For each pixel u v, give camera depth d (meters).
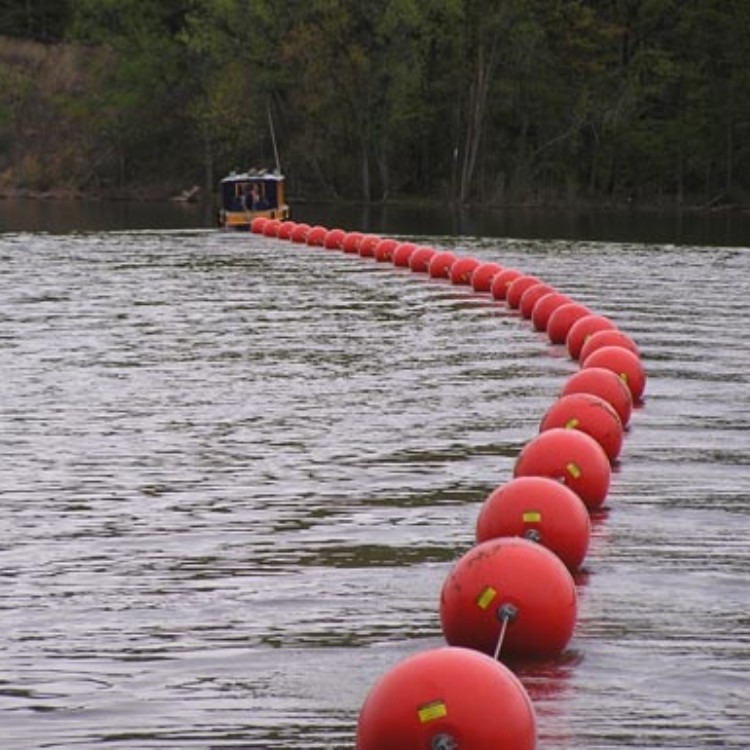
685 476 38.97
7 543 32.84
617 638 26.75
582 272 99.19
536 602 24.86
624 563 31.30
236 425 45.50
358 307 76.88
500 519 29.67
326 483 38.28
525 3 198.75
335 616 28.09
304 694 24.42
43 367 56.66
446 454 41.59
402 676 19.39
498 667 19.56
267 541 33.03
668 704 23.89
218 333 66.56
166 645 26.56
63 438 43.66
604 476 34.97
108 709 23.77
